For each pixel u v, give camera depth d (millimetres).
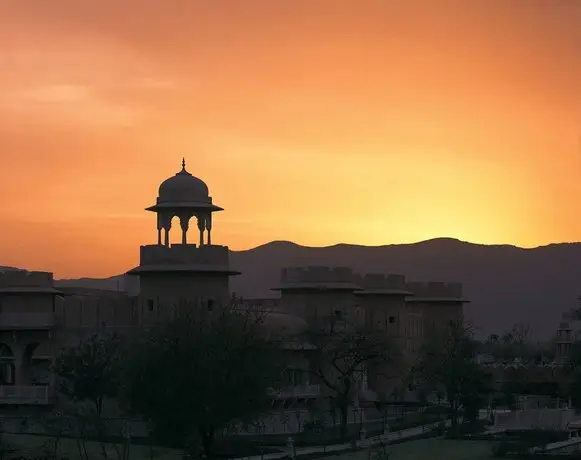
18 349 107312
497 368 159250
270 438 101750
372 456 90750
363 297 131625
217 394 90250
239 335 93438
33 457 86750
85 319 107438
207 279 106625
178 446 95562
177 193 108562
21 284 107250
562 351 169250
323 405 114438
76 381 101500
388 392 129875
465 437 103625
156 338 93562
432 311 148375
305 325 114062
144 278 107250
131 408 93125
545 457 91688
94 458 87812
